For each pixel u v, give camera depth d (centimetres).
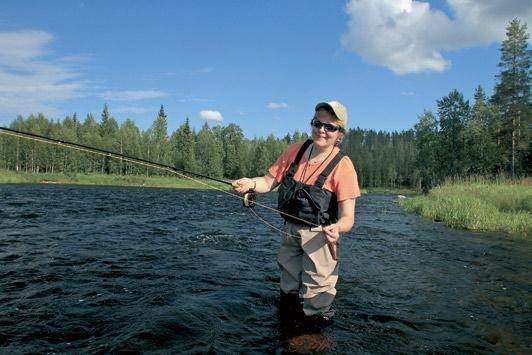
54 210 1338
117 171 7244
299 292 372
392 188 10988
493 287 494
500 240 967
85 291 407
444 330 346
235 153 9262
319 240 348
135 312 343
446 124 5175
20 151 6669
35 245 662
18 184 4756
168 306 358
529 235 1084
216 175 8438
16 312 344
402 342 316
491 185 2402
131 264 536
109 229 892
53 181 5934
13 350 273
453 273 568
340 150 357
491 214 1373
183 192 3866
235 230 949
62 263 534
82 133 7500
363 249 755
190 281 455
